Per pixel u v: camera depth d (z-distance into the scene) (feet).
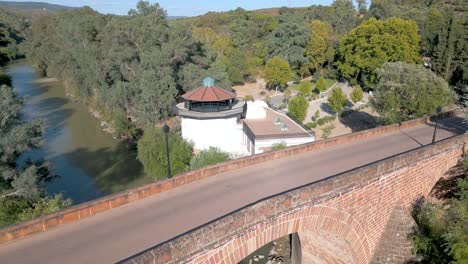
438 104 109.40
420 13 315.78
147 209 46.93
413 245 60.03
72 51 220.64
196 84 177.68
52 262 35.22
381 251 61.21
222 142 129.70
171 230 41.39
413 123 96.43
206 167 58.23
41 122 96.12
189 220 43.83
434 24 225.97
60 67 242.37
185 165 118.52
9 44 414.62
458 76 193.98
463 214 61.77
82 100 229.04
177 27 187.01
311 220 48.37
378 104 121.70
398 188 61.31
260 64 290.97
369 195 55.83
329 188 49.67
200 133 128.06
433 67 200.34
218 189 53.57
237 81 264.11
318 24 285.64
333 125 173.06
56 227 42.01
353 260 61.26
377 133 86.89
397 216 61.41
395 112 113.60
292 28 267.59
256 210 41.91
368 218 57.31
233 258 40.57
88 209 44.62
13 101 94.12
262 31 340.39
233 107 133.69
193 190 53.26
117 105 180.45
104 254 36.55
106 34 189.57
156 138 121.49
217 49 276.00
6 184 89.04
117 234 40.57
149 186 50.70
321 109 202.69
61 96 250.57
